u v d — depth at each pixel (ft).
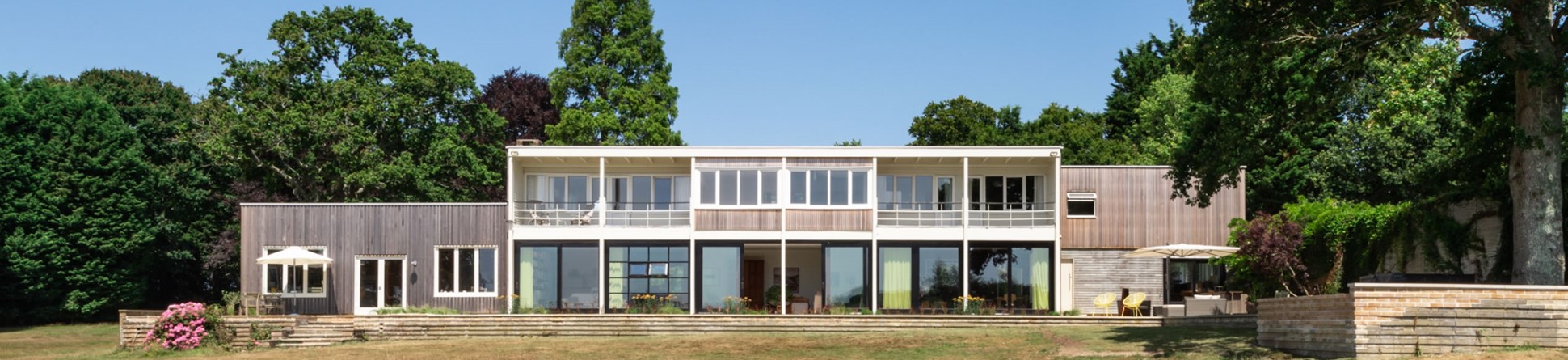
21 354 104.99
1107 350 86.94
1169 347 86.07
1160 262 129.08
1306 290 104.37
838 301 124.36
